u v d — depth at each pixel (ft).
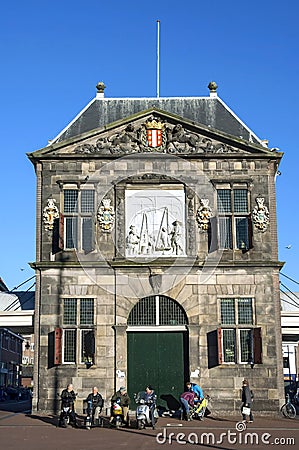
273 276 107.14
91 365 103.71
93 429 84.89
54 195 110.01
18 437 75.15
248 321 105.91
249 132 119.55
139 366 105.29
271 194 110.32
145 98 125.49
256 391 103.04
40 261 107.45
